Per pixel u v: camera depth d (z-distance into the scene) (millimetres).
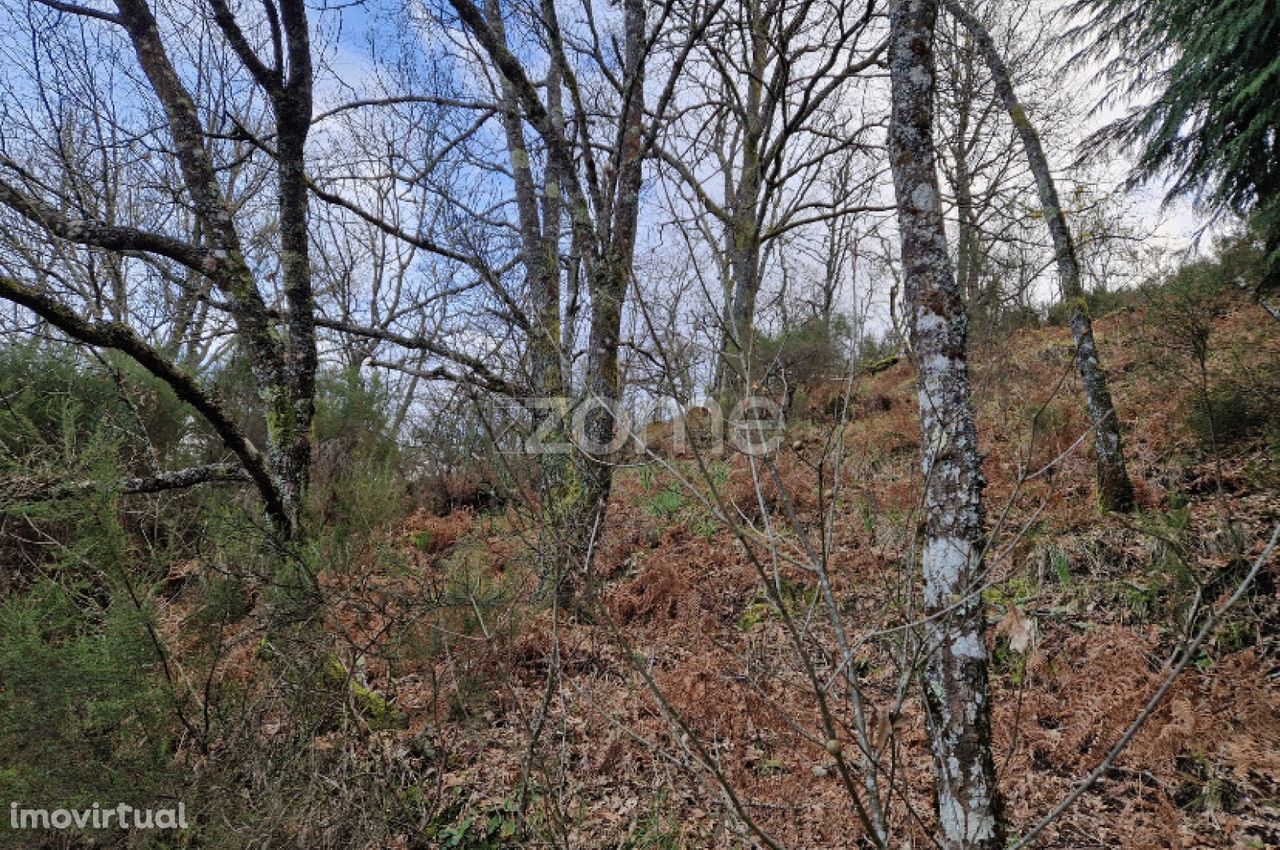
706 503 1884
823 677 4223
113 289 4609
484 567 4922
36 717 2807
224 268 4617
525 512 4672
